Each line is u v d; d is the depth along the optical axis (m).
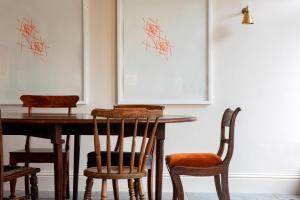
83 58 4.21
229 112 3.25
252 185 4.17
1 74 4.22
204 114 4.20
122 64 4.20
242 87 4.20
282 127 4.18
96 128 2.54
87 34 4.22
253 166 4.18
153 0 4.19
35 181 3.01
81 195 3.97
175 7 4.19
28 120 2.46
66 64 4.21
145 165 2.67
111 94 4.23
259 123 4.18
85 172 2.66
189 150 4.19
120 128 2.66
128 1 4.19
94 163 3.03
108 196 3.97
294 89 4.18
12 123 2.53
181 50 4.19
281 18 4.18
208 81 4.18
